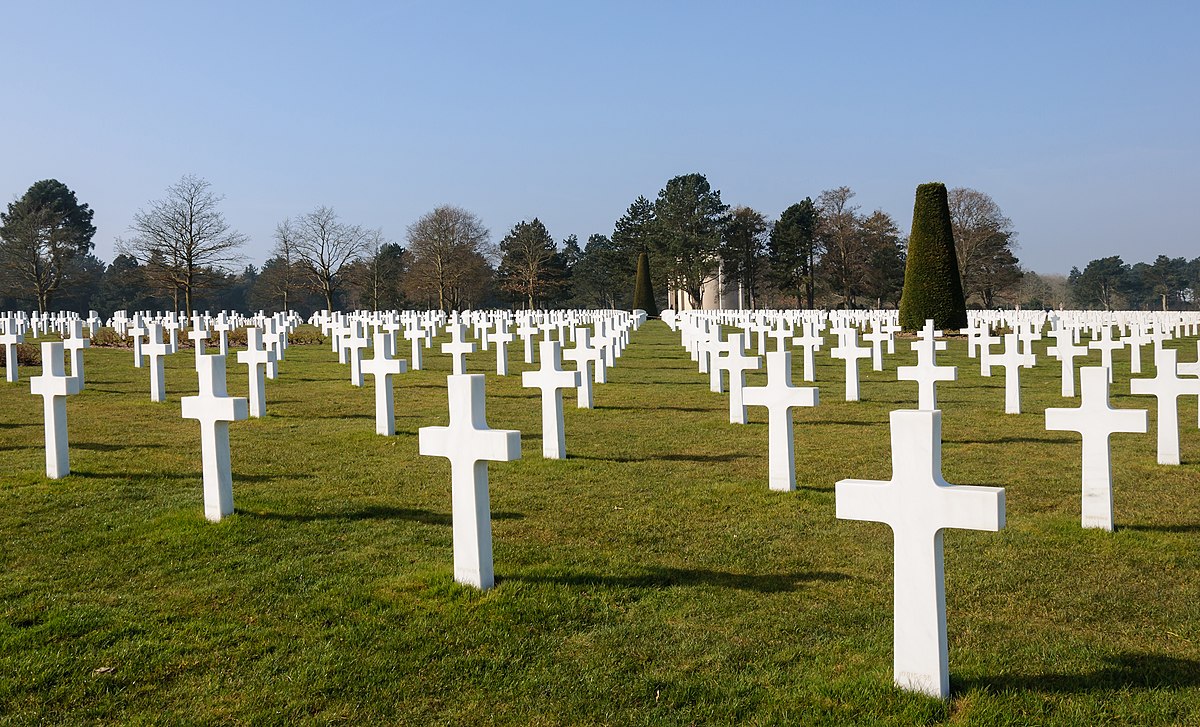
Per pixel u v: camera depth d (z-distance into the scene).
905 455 3.72
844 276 75.12
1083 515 6.53
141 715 3.79
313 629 4.64
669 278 80.62
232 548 6.03
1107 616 4.84
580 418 12.69
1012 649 4.36
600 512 7.11
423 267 70.81
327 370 20.16
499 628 4.63
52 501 7.28
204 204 46.78
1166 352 8.80
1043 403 14.42
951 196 66.88
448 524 6.66
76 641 4.50
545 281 84.31
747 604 5.02
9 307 67.81
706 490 7.90
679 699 3.89
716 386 15.95
